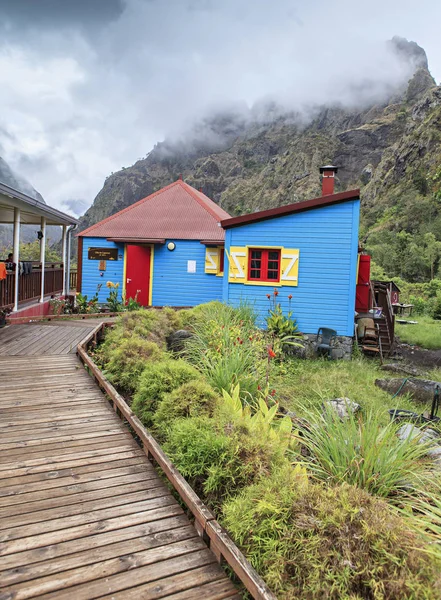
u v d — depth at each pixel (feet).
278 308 31.94
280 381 21.88
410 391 21.70
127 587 6.68
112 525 8.20
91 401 15.17
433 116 257.34
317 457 10.27
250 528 7.43
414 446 10.32
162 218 49.55
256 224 32.89
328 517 6.73
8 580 6.66
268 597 5.89
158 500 9.19
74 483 9.68
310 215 31.81
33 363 19.88
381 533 6.33
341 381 23.27
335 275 31.53
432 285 106.42
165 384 14.39
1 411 13.87
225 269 33.76
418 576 5.73
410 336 46.14
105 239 46.50
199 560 7.39
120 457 11.08
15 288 30.09
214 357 17.66
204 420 11.02
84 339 23.76
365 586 5.89
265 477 8.74
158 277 45.75
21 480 9.68
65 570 6.95
